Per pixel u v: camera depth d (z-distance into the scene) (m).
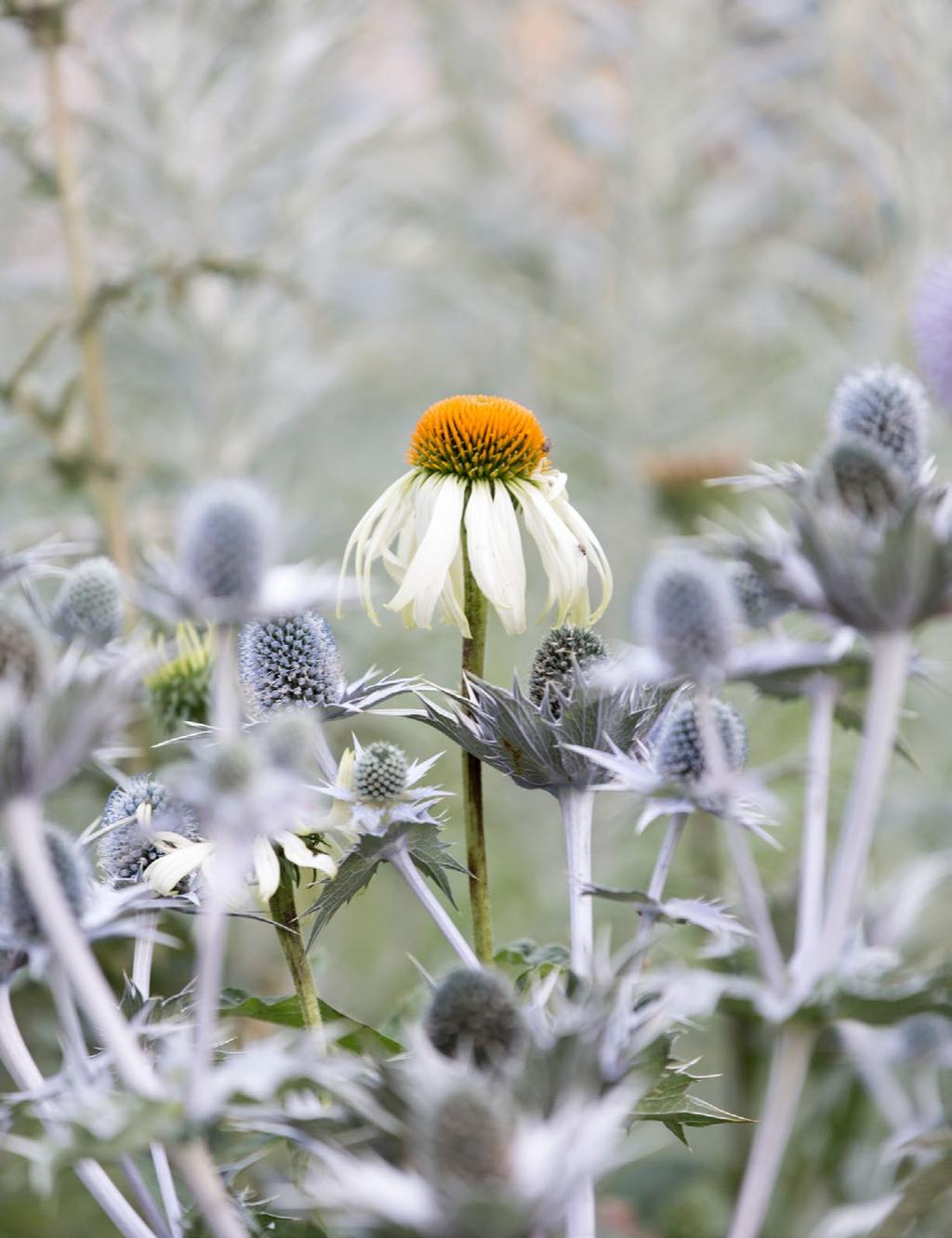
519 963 1.23
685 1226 1.41
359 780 1.18
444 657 1.87
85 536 1.51
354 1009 1.59
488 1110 1.06
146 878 1.16
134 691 1.09
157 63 1.73
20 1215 1.30
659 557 1.12
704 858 1.52
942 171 1.88
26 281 1.79
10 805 1.07
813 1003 1.09
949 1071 1.37
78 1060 1.11
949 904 1.55
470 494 1.21
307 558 1.81
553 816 1.79
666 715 1.18
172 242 1.75
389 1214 1.06
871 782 1.10
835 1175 1.41
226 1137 1.15
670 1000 1.10
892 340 1.87
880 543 1.09
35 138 1.52
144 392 1.88
